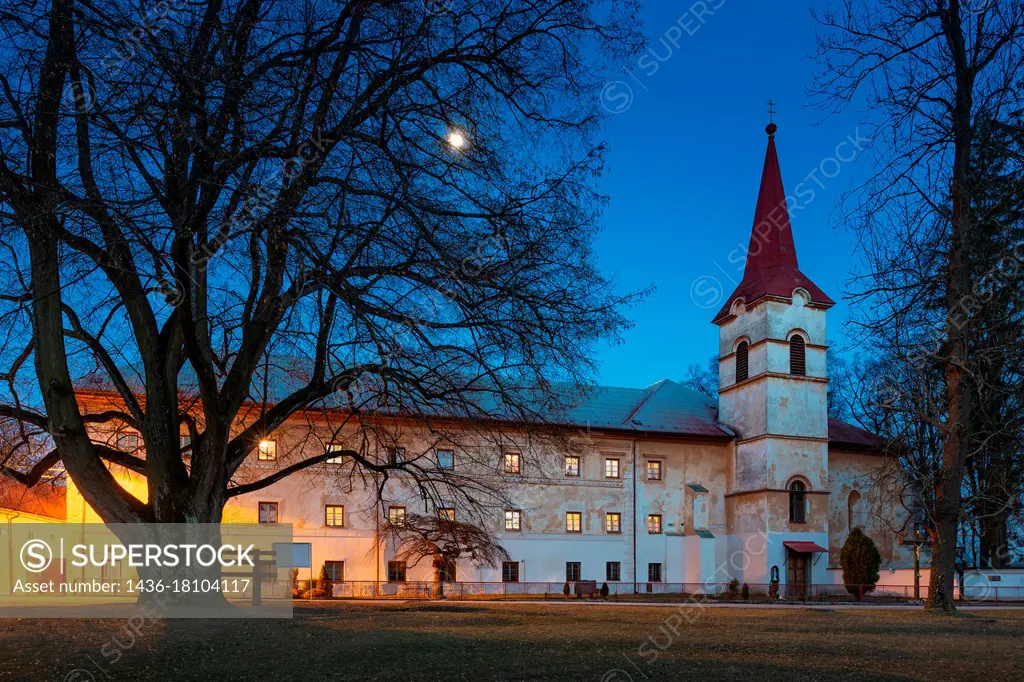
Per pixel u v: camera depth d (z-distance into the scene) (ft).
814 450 176.24
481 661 33.24
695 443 180.86
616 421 177.88
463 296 52.31
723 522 179.73
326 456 68.18
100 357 60.70
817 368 179.93
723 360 190.29
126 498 54.85
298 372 75.00
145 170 49.24
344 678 29.37
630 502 172.24
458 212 51.26
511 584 158.30
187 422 63.36
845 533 184.34
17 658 32.55
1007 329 60.64
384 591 146.20
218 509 56.34
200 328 56.59
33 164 49.83
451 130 53.57
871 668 33.42
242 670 30.91
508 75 55.16
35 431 66.49
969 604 134.41
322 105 48.98
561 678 29.43
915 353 67.36
